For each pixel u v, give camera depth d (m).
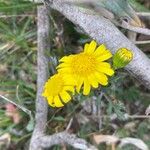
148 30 0.14
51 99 0.13
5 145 0.16
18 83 0.16
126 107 0.16
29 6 0.15
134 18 0.13
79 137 0.16
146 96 0.16
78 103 0.16
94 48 0.13
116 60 0.12
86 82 0.12
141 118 0.16
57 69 0.14
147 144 0.16
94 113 0.16
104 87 0.14
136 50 0.14
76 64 0.12
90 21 0.14
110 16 0.13
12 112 0.16
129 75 0.16
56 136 0.15
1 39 0.16
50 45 0.16
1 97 0.16
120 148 0.16
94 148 0.15
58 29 0.16
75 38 0.16
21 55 0.17
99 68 0.12
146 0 0.16
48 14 0.15
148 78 0.14
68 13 0.14
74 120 0.16
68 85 0.13
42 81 0.15
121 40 0.14
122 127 0.16
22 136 0.16
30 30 0.16
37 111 0.15
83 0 0.13
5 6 0.15
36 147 0.15
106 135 0.16
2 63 0.17
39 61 0.15
